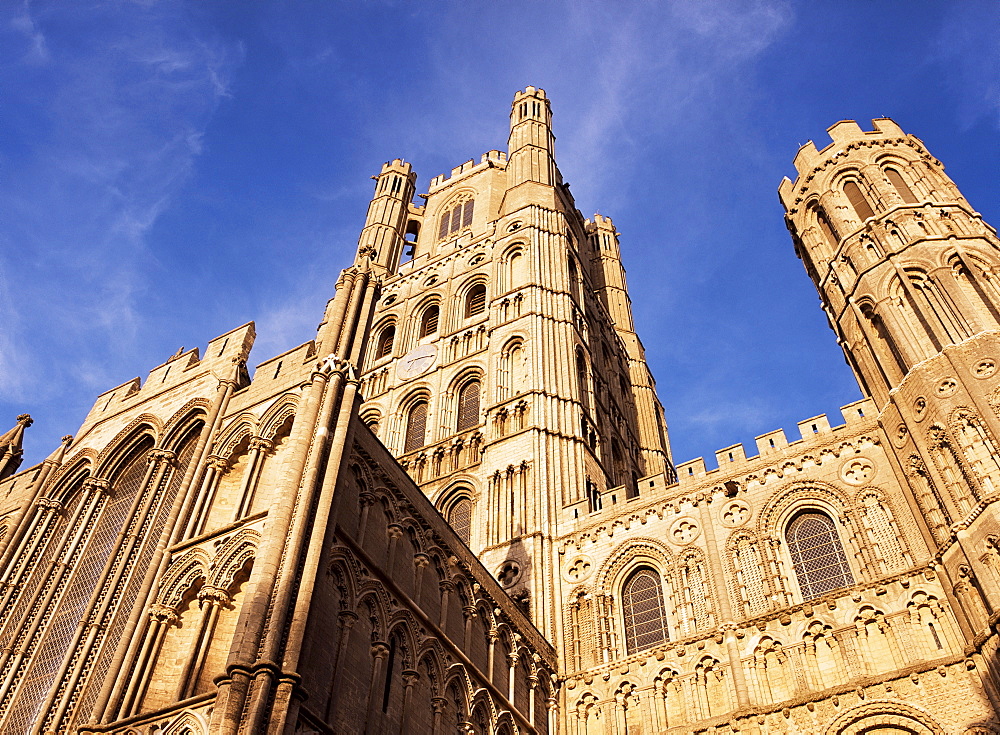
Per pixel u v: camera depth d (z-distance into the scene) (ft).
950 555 111.55
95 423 139.74
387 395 207.92
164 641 91.09
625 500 150.82
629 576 141.38
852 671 110.32
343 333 119.34
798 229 178.70
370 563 97.30
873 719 105.29
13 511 131.75
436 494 171.83
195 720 77.10
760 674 116.37
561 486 162.40
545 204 242.37
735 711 112.98
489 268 228.43
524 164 260.21
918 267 143.43
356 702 87.04
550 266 219.41
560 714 126.00
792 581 125.59
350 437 103.55
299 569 85.71
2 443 151.94
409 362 214.48
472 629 114.83
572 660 132.77
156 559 99.91
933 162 169.89
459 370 200.13
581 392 199.72
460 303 223.92
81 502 125.08
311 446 98.12
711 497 141.59
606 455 193.16
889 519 123.85
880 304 143.33
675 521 142.20
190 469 113.50
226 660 85.35
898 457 127.54
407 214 284.00
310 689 80.94
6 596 115.65
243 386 128.67
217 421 119.96
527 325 199.00
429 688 100.48
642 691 123.24
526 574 145.89
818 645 115.55
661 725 118.42
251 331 137.90
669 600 133.69
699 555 135.64
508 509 159.22
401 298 239.91
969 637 105.19
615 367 237.86
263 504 103.60
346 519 97.91
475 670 110.22
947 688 103.04
